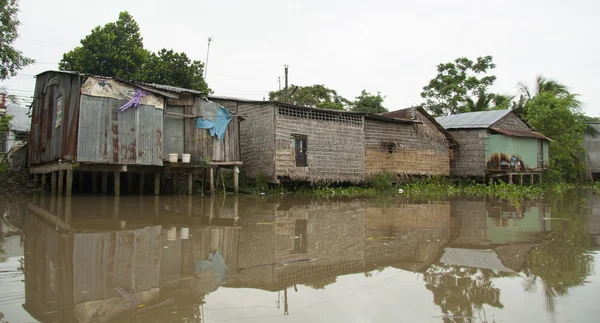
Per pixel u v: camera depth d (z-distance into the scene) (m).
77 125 12.08
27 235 6.67
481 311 3.68
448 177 22.89
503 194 18.08
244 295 4.11
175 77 24.92
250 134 17.80
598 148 30.47
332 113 18.33
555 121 26.36
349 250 6.14
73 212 9.44
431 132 22.33
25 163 18.31
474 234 7.54
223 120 15.37
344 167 18.53
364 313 3.64
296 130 17.08
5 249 5.70
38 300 3.84
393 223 8.84
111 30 24.70
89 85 12.30
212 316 3.55
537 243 6.72
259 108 17.31
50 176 16.81
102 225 7.74
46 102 15.31
